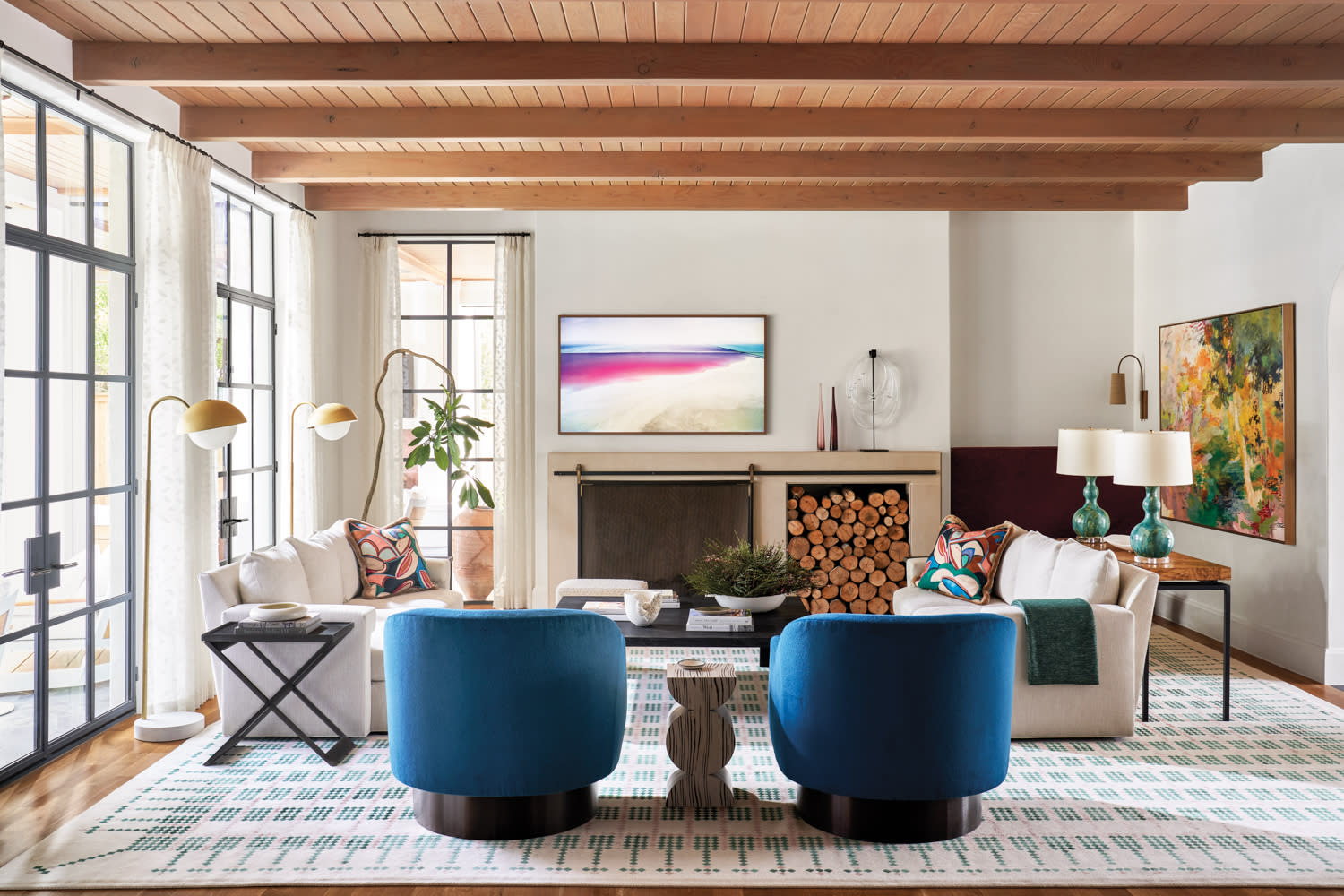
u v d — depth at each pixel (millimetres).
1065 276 6848
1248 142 4797
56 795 3393
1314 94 4316
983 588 4934
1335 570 4859
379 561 5086
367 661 3918
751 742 4004
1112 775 3562
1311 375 4965
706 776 3240
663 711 4469
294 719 3928
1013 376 6855
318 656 3752
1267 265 5305
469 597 7078
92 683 4070
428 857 2867
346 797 3344
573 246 6488
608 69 3707
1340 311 4801
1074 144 5117
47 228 3691
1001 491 6711
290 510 5301
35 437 3646
